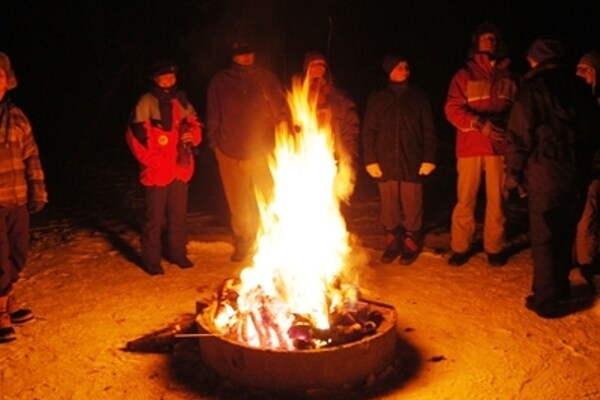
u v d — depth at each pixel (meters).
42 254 7.23
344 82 13.77
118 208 9.16
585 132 5.30
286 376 4.34
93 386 4.55
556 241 5.46
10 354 5.00
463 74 6.32
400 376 4.66
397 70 6.57
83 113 13.97
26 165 5.40
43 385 4.56
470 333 5.30
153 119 6.32
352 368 4.41
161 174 6.44
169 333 5.07
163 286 6.33
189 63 12.73
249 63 6.74
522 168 5.38
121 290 6.24
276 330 4.66
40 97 14.79
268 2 12.29
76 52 14.05
